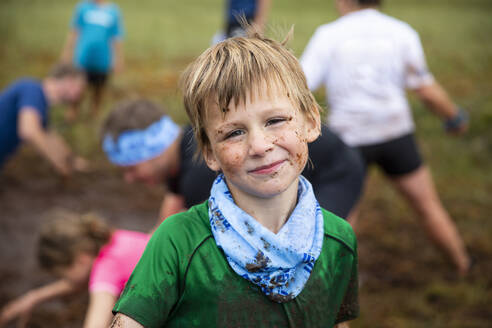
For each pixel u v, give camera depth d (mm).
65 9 15852
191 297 1037
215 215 1051
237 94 971
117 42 7223
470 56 9945
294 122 1007
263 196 1012
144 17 15266
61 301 3414
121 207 4797
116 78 8555
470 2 18891
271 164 987
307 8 16859
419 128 6242
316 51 3188
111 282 2379
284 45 1158
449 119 3477
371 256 3826
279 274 1032
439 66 9281
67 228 2494
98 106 6902
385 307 3229
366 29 3102
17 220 4480
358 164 2084
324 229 1137
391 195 4812
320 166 2023
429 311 3176
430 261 3740
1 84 8188
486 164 5379
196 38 12312
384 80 3135
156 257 1042
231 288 1032
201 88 1008
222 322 1035
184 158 2277
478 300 3270
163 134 2299
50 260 2512
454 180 5023
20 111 4059
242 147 989
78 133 6266
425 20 14484
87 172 5441
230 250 1022
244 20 1229
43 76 8758
